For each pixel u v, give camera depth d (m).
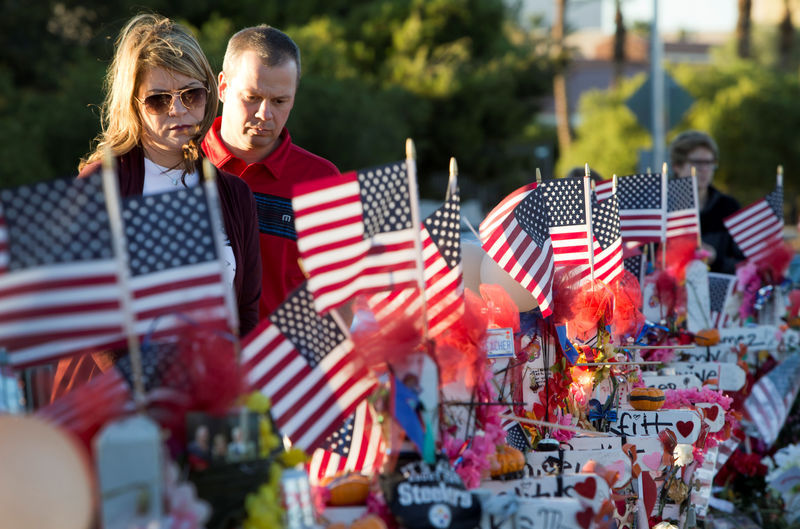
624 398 14.71
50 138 67.00
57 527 7.13
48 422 7.64
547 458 12.01
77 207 8.38
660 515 13.15
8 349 8.38
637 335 15.68
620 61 128.75
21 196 8.32
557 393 13.41
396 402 9.47
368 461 10.15
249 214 11.95
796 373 19.98
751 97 112.88
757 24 154.25
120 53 11.30
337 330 10.04
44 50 76.19
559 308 13.41
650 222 18.20
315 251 9.95
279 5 89.94
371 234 10.09
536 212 13.05
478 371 10.55
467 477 10.06
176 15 80.25
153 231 9.01
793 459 19.72
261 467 8.55
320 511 9.31
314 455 10.41
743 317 21.16
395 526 9.23
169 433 8.39
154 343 8.65
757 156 111.94
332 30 92.75
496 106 95.94
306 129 77.69
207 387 8.48
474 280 13.57
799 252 27.19
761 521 18.50
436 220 10.64
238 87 13.45
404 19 98.75
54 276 8.37
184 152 11.45
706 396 15.20
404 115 89.56
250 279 11.91
